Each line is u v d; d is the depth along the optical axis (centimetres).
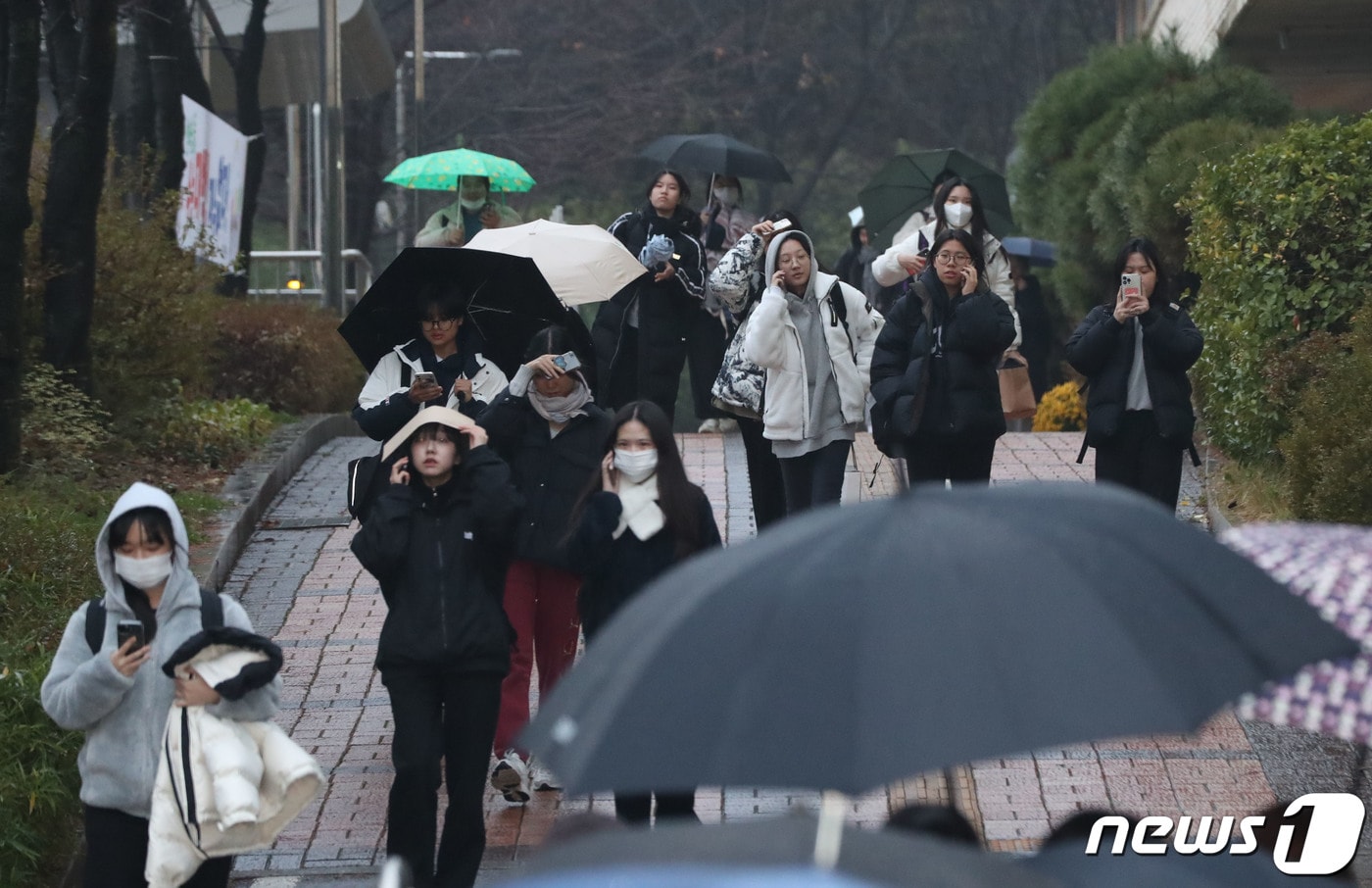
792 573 1095
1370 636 1380
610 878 893
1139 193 5831
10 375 3709
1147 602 1079
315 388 5662
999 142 14262
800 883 872
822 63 13888
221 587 3738
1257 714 1398
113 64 4228
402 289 2827
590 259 3603
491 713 2273
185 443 4575
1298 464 3303
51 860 2403
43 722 2492
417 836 2245
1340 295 3903
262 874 2473
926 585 1060
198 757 1931
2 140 3694
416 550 2273
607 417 2688
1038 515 1140
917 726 988
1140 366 3089
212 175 6056
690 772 1005
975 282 3106
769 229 3350
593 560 2294
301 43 9112
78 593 2994
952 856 938
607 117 12388
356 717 3052
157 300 4666
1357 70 7119
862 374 3247
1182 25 8069
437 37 12781
